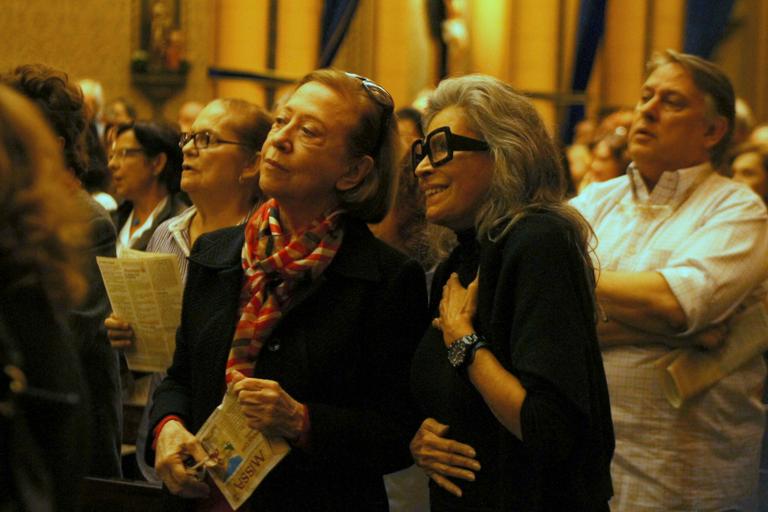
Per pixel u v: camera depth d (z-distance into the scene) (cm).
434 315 378
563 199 364
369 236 387
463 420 353
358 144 380
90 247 481
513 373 343
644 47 1855
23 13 1923
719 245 458
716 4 1855
